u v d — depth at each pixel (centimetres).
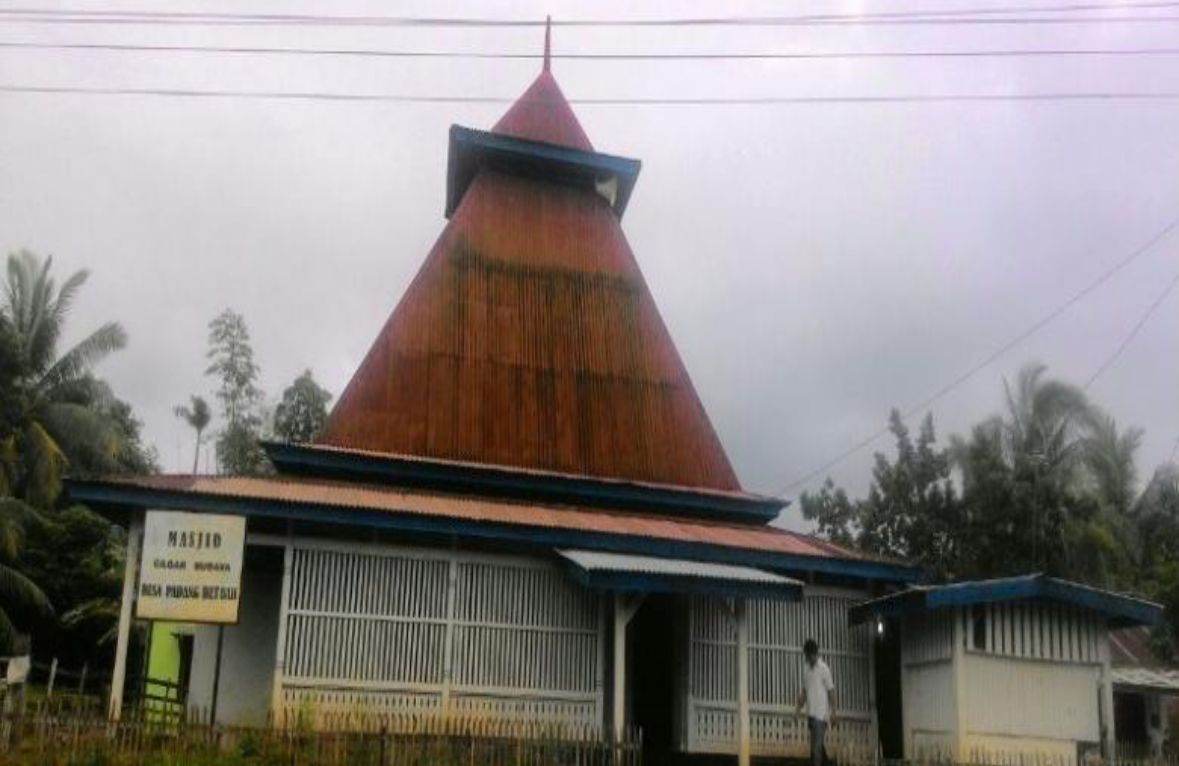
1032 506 3444
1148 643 3859
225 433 5038
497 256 2498
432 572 1772
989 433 3688
